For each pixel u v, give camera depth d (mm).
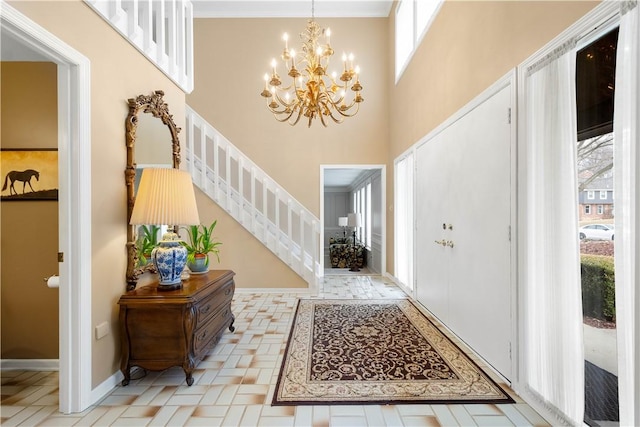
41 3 1631
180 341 2178
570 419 1632
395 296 4570
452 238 3074
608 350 1502
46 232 2439
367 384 2201
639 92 1197
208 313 2514
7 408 1931
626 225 1265
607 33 1482
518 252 2043
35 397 2053
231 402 1999
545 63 1780
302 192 5996
